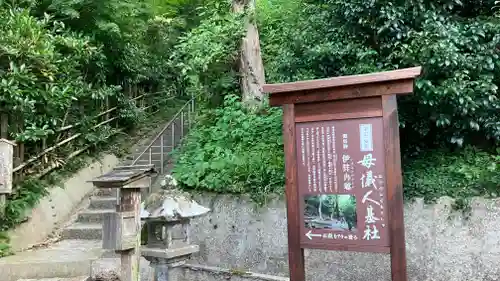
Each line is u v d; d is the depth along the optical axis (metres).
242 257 5.91
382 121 3.83
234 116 7.45
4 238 5.71
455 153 5.49
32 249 5.89
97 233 6.42
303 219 4.10
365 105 3.91
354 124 3.95
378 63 5.32
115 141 9.71
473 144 5.54
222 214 6.17
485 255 4.54
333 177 4.00
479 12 5.72
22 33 6.41
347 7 5.49
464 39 5.00
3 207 5.78
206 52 7.73
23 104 6.16
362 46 5.51
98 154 8.83
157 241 4.07
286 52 6.31
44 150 7.14
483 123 5.11
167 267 3.97
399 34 5.18
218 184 6.26
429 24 5.02
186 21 13.60
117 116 10.02
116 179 3.44
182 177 6.67
